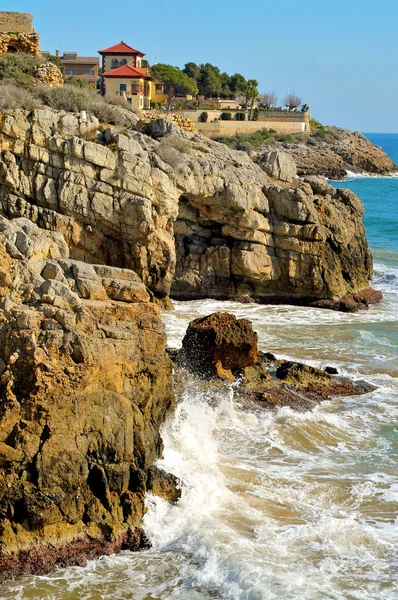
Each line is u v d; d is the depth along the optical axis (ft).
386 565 56.39
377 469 72.74
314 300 142.61
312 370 95.86
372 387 94.94
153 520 59.26
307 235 141.28
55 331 58.13
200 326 91.35
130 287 66.44
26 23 176.65
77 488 56.44
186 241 143.74
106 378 59.41
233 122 390.83
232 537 57.98
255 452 74.74
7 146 125.49
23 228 67.97
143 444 60.59
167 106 385.70
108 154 126.52
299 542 58.44
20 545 54.24
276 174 153.38
